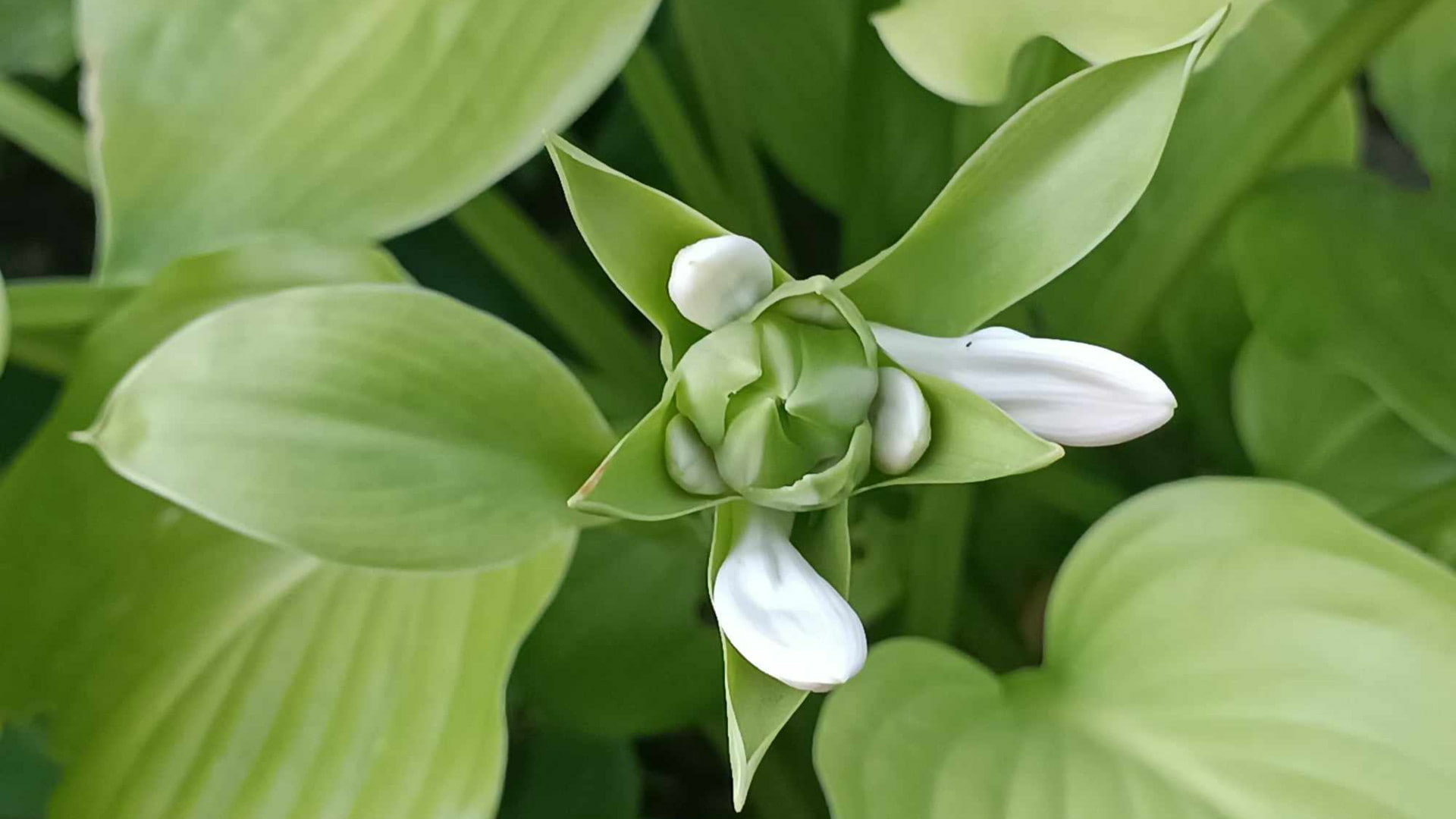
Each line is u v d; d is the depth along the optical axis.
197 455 0.52
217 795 0.58
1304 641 0.57
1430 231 0.66
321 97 0.56
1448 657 0.56
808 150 0.79
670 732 0.80
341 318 0.53
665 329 0.52
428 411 0.53
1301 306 0.65
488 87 0.56
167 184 0.55
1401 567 0.57
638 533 0.57
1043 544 0.76
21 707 0.60
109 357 0.59
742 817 0.77
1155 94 0.51
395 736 0.58
